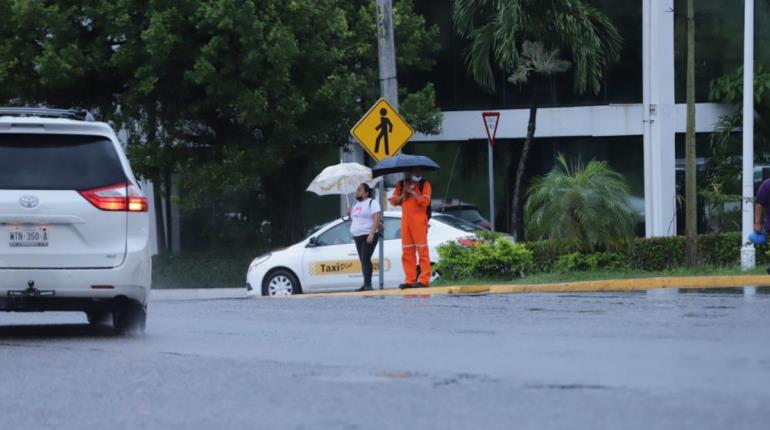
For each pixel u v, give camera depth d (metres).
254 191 74.12
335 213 74.06
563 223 45.78
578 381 17.16
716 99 70.50
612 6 71.81
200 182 63.78
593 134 72.25
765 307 29.23
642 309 29.14
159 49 61.19
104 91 67.44
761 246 49.75
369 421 14.50
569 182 46.25
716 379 17.06
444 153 74.81
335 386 17.27
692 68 52.16
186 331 26.61
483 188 74.44
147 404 16.33
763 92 68.06
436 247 48.09
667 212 69.44
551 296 35.84
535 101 68.19
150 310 33.97
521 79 67.62
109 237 25.16
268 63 63.03
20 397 17.27
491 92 73.44
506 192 74.38
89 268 24.92
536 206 46.78
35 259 24.67
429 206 42.66
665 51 69.62
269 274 51.19
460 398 15.94
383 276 46.06
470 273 45.88
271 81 62.16
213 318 30.25
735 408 14.75
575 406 15.12
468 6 66.38
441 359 20.00
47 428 14.89
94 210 25.05
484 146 74.50
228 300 39.00
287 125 63.12
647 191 69.56
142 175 66.06
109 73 65.31
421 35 70.12
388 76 52.84
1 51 63.12
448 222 49.12
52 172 25.05
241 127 67.25
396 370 18.77
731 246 51.81
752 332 23.08
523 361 19.47
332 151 73.81
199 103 63.97
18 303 24.83
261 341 23.75
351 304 34.38
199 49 62.62
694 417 14.20
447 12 73.88
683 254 50.22
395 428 14.02
